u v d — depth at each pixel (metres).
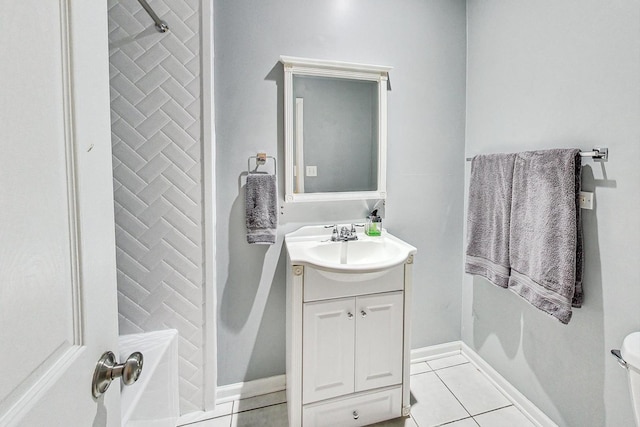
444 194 1.89
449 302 1.97
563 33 1.28
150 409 1.20
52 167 0.40
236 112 1.54
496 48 1.64
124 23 1.35
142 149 1.41
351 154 1.71
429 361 1.94
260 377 1.69
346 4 1.65
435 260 1.92
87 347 0.47
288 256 1.47
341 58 1.65
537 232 1.30
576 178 1.18
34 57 0.37
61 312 0.41
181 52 1.39
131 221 1.43
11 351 0.33
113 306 0.55
